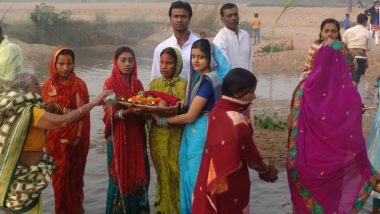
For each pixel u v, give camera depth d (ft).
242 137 13.67
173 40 19.98
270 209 19.83
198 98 16.37
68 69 18.51
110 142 17.98
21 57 20.33
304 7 203.10
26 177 15.29
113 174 17.88
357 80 43.75
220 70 16.99
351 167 15.85
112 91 17.13
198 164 16.46
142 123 18.10
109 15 160.56
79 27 110.22
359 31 43.24
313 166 15.79
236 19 23.03
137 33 120.57
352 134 15.78
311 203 16.03
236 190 14.03
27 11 187.21
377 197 18.53
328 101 15.79
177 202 17.98
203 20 109.09
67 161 18.45
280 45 80.48
